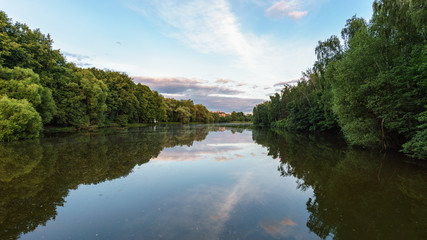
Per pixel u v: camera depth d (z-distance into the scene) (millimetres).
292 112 40156
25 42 27609
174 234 4402
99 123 42125
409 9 12227
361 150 15703
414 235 4465
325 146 18453
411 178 8586
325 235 4457
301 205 6078
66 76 34344
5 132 18047
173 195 6758
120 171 9641
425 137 10133
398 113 12477
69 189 7238
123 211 5551
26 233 4461
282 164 11391
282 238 4312
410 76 11602
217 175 9172
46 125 33906
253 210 5695
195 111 120000
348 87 14719
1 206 5809
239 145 19312
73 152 14070
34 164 10656
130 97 54750
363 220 5145
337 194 6938
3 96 18828
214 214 5414
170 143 19969
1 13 24766
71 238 4254
